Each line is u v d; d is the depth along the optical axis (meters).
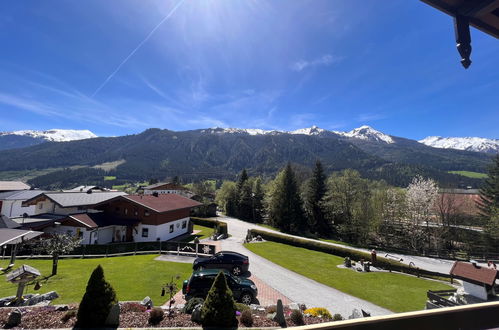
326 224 49.59
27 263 20.72
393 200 44.50
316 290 17.33
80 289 14.29
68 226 28.08
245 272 19.62
